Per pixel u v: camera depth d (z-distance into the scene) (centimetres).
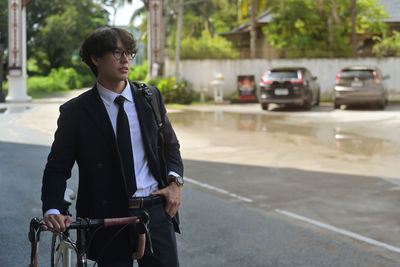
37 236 221
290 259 464
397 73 2784
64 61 5806
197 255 473
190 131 1442
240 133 1399
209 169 894
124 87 254
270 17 3431
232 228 555
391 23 3484
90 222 225
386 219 593
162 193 257
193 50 2816
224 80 2816
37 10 5609
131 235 249
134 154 252
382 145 1178
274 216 604
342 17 3091
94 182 249
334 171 878
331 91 2819
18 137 1276
